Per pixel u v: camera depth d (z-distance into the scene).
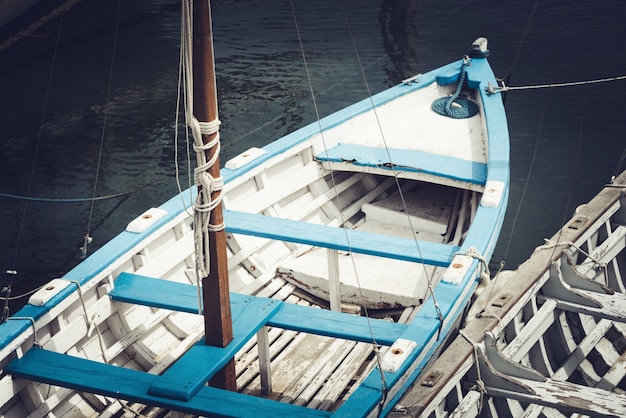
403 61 18.30
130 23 21.12
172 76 18.31
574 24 19.39
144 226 7.96
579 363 8.22
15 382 6.70
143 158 15.24
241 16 21.00
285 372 7.75
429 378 6.26
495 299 7.25
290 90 17.31
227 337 6.65
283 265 9.07
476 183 9.17
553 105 16.08
